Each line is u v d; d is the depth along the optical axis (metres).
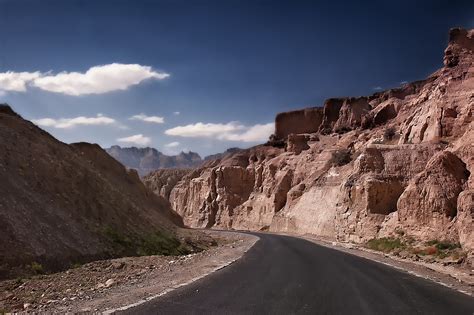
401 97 99.69
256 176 96.00
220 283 13.59
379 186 37.28
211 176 105.88
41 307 10.28
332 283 14.04
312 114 121.19
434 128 44.31
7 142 22.31
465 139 31.47
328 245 34.53
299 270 17.39
